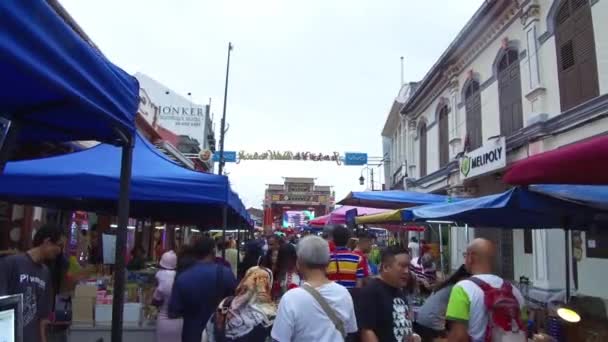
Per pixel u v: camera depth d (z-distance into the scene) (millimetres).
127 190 3260
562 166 3416
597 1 9961
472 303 3541
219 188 5500
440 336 4789
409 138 24797
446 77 18453
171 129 33156
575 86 10609
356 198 12156
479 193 16172
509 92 13742
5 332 2176
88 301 6195
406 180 24219
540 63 12055
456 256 16422
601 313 5633
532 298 9664
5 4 1714
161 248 19969
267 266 8375
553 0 11492
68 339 6039
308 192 61750
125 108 3070
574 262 10555
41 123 3102
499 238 14531
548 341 4941
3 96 2715
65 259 5949
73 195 5207
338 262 5973
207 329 5516
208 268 5422
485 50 15336
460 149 17297
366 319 3668
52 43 2072
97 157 5664
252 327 4863
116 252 3203
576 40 10617
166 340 5539
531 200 5469
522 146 12531
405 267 3857
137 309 6324
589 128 10055
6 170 5145
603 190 5391
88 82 2451
